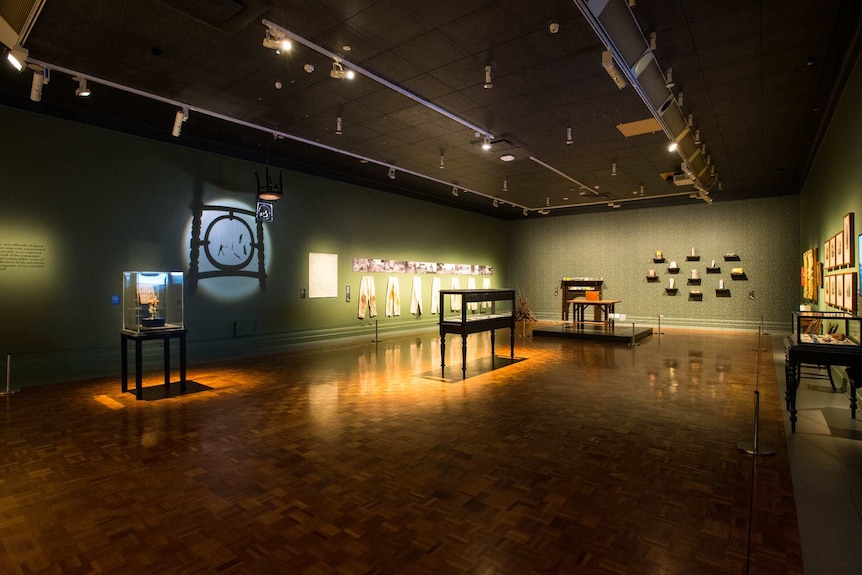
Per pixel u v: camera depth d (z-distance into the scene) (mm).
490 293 8781
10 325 7059
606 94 6676
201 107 7164
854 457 4246
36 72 5547
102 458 4273
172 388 7090
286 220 10945
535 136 8539
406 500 3422
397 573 2537
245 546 2824
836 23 4977
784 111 7480
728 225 15102
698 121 7934
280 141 9375
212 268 9523
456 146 9242
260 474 3910
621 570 2557
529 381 7551
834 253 7395
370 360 9680
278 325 10766
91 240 7855
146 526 3074
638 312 16703
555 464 4113
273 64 5738
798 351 4941
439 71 5949
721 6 4660
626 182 12609
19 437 4848
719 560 2654
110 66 5762
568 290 16094
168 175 8836
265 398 6477
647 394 6652
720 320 15180
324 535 2941
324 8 4574
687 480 3770
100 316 7957
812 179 10711
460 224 17062
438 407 6000
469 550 2760
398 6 4547
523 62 5707
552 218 18812
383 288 13617
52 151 7434
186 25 4875
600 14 4406
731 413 5691
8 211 7023
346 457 4289
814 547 2783
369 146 9289
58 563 2668
